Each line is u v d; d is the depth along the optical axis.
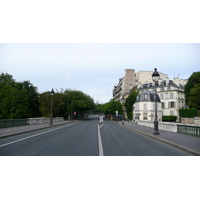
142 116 54.00
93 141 11.68
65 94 69.31
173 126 17.66
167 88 64.31
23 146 9.70
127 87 84.44
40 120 32.38
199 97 49.09
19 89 60.38
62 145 10.05
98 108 172.50
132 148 9.38
